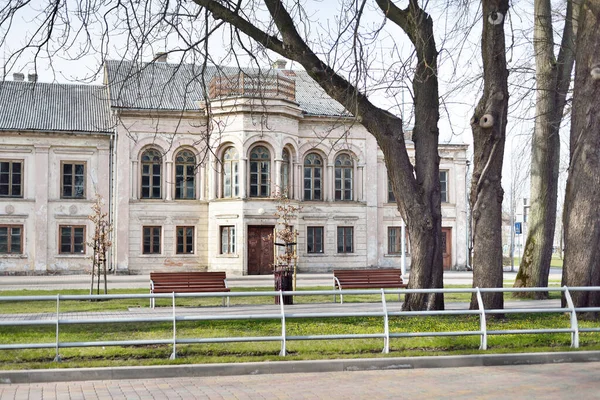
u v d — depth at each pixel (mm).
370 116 17125
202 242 43688
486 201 16625
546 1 24234
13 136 42469
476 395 9930
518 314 17000
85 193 43375
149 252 43094
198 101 43875
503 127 16391
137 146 42844
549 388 10422
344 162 46156
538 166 25969
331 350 13055
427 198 17547
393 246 47438
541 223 25781
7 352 12281
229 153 42562
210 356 12469
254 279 38656
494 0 15898
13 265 42375
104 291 27344
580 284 16359
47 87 46531
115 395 10039
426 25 16750
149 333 14359
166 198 43312
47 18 15773
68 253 43188
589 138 16469
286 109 42469
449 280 37719
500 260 16656
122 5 16078
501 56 16141
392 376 11594
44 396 9969
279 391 10320
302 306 20891
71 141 43156
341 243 45781
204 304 22891
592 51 16328
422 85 17547
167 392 10266
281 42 16516
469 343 13625
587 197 16469
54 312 19438
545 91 24438
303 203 44906
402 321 15742
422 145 17719
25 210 42688
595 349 13406
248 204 41781
